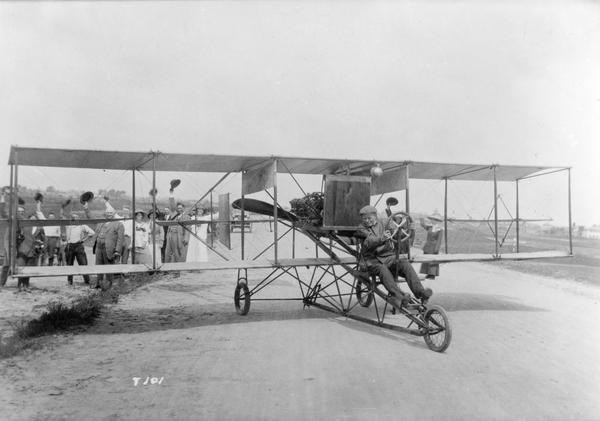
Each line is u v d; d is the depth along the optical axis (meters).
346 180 9.04
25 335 7.57
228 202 10.66
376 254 8.24
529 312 10.11
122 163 9.04
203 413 4.73
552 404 5.03
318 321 9.30
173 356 6.71
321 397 5.18
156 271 8.11
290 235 35.78
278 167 9.91
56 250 15.16
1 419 4.54
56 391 5.31
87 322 8.90
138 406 4.90
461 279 15.69
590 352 7.05
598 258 20.20
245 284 9.84
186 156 8.55
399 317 9.74
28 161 8.68
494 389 5.47
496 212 10.30
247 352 6.96
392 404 5.00
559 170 10.83
